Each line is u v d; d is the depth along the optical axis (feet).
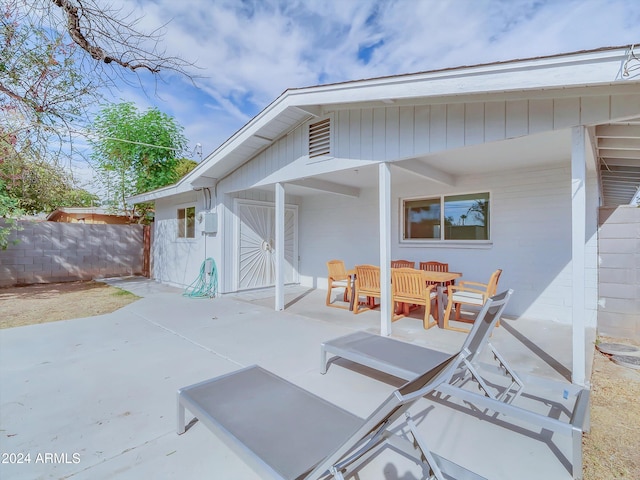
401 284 17.20
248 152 21.83
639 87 9.45
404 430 8.03
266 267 28.89
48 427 8.07
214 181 25.67
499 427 8.14
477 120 12.41
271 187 24.98
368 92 13.60
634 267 15.38
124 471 6.57
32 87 16.98
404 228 23.79
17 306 21.79
